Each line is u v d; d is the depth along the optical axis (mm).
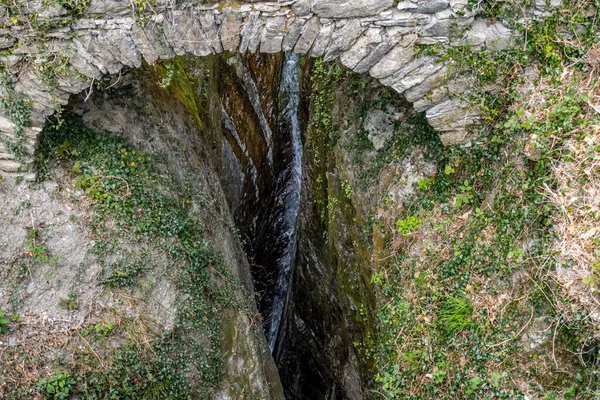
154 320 5895
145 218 6133
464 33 5004
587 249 4496
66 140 5875
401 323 6105
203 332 6352
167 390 5832
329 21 4934
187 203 6973
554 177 4848
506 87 5289
